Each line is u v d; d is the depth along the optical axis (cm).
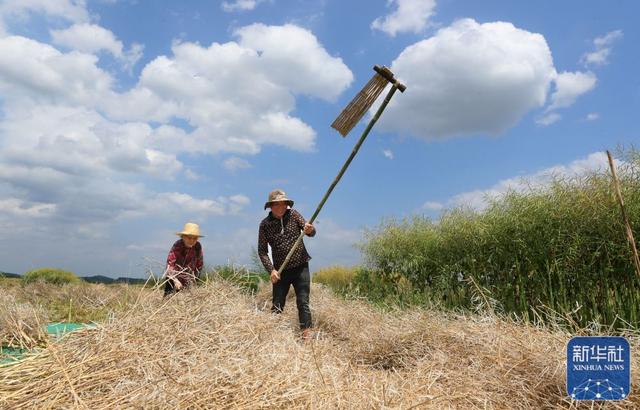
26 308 500
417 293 863
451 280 772
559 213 565
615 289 495
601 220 519
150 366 293
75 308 671
